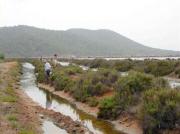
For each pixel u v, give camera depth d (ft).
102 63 213.46
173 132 49.78
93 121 65.57
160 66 154.20
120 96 66.54
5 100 75.41
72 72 126.62
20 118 59.26
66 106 82.69
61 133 54.85
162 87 62.64
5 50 647.15
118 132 57.21
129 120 60.75
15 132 48.47
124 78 69.62
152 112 51.96
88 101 80.74
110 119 65.26
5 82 115.96
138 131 55.62
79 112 75.25
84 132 55.98
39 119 64.23
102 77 88.74
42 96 98.48
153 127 51.44
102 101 69.26
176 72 140.15
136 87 65.98
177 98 52.85
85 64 255.29
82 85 89.61
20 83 130.52
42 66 191.21
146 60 192.65
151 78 68.54
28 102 84.07
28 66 273.33
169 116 50.67
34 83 132.26
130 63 184.75
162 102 53.16
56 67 160.15
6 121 54.75
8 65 225.76
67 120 63.82
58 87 107.55
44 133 53.93
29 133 48.73
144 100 56.29
